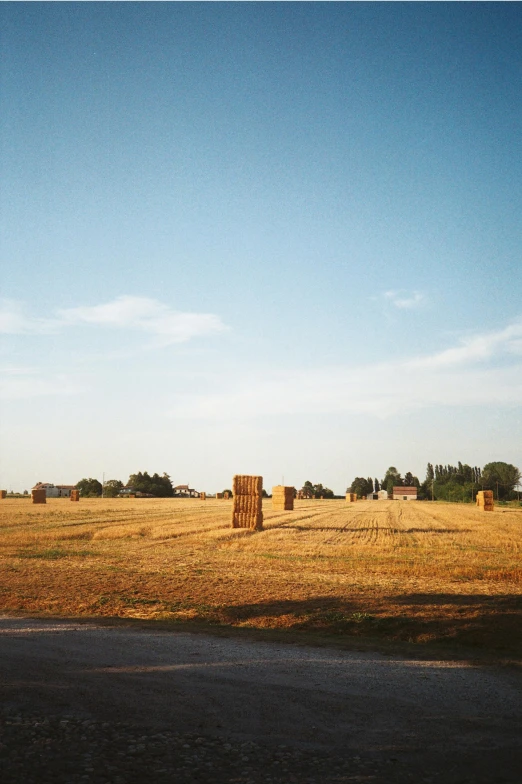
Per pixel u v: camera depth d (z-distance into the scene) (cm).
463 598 1781
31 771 664
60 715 816
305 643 1242
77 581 2083
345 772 672
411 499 19762
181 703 866
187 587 1967
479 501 9088
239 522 4403
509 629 1437
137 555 2836
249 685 945
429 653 1181
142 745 732
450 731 780
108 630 1327
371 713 837
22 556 2805
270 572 2289
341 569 2372
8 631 1307
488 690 935
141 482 17800
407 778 659
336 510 7994
